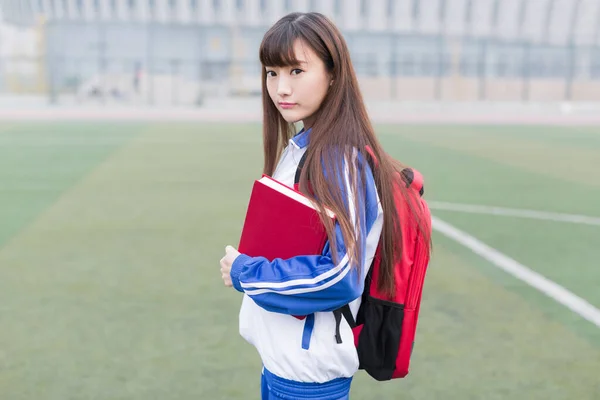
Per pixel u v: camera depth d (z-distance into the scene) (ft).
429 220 5.16
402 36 101.91
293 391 5.24
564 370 10.25
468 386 9.72
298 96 4.90
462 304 13.20
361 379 9.98
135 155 39.06
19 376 9.89
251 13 113.60
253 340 5.52
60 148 42.29
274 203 4.74
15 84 104.06
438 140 50.88
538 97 103.24
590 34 110.42
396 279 5.08
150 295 13.60
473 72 102.22
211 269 15.49
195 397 9.29
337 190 4.58
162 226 20.07
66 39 94.32
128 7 112.68
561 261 16.46
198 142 47.78
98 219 20.99
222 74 97.45
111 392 9.43
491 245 18.03
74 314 12.48
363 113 4.98
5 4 106.32
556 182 29.99
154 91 96.43
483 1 112.16
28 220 20.67
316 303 4.71
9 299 13.28
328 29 4.85
